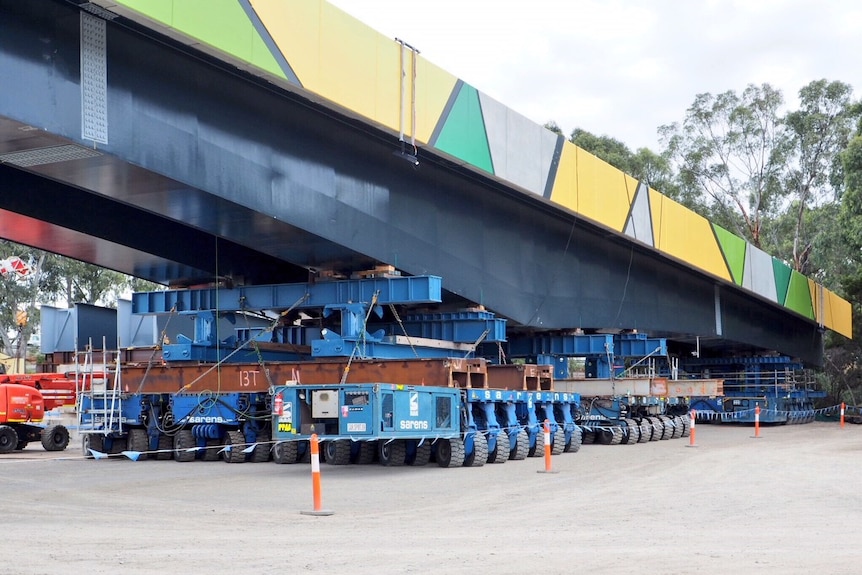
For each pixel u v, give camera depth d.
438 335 32.09
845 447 32.38
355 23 24.42
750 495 17.41
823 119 79.38
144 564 9.88
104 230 27.34
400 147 27.44
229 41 20.59
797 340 61.25
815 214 80.88
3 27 17.67
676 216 42.59
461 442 24.38
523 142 31.83
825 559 10.11
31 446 38.69
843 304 67.31
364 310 27.89
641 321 41.84
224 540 11.88
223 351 30.34
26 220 25.50
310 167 24.77
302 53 22.58
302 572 9.39
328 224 25.25
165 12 19.23
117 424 28.27
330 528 13.22
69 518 14.34
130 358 35.22
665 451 31.16
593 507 15.78
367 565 9.83
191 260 30.00
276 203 23.58
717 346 60.12
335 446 25.23
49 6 18.50
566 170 34.28
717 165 83.62
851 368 76.75
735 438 40.06
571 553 10.66
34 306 69.06
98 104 19.33
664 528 13.11
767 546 11.25
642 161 84.12
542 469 23.73
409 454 25.11
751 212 86.06
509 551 10.87
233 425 27.03
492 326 31.62
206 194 21.88
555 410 31.47
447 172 30.16
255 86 23.06
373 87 24.97
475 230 31.58
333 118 25.23
